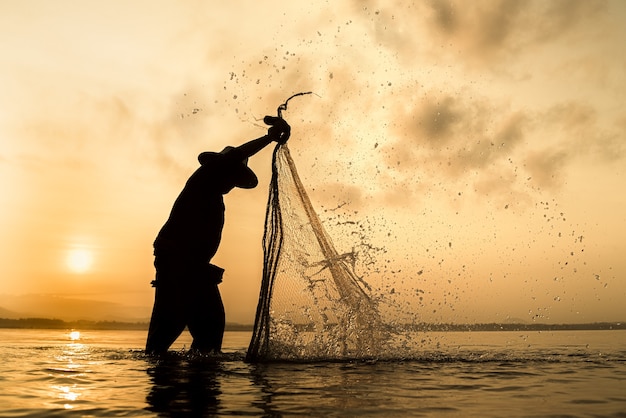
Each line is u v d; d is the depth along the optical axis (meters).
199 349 7.30
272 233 6.88
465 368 5.69
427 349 8.19
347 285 7.01
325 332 6.82
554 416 3.29
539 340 12.54
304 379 4.80
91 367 5.79
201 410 3.42
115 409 3.48
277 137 7.38
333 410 3.41
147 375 5.10
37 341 12.44
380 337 6.95
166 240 7.18
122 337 16.36
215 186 7.32
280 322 6.70
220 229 7.40
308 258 6.98
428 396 3.95
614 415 3.33
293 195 7.18
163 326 7.11
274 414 3.29
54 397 3.94
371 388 4.29
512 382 4.68
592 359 6.80
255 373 5.21
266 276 6.69
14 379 4.86
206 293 7.24
